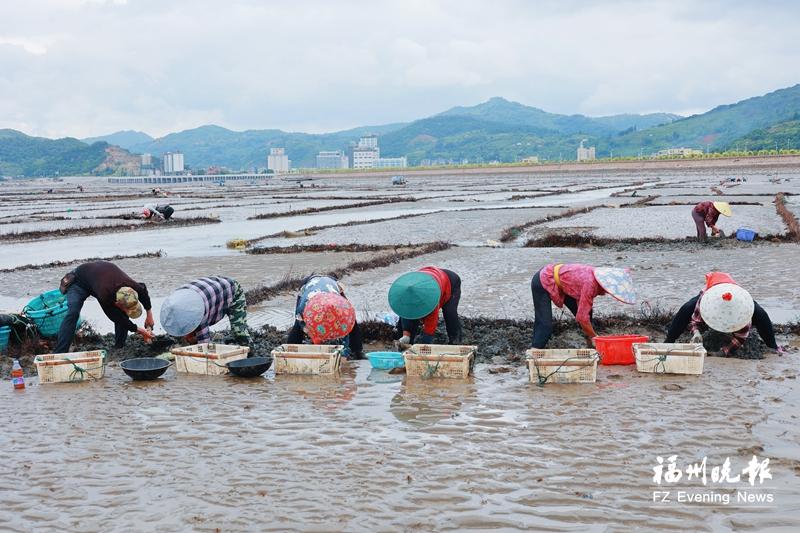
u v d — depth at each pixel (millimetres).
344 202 60406
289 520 6246
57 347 11711
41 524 6305
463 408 9195
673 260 21000
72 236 36000
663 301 15430
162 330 14250
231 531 6082
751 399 9125
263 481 7043
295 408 9375
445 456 7582
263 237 31891
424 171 188750
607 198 56094
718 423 8297
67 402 9875
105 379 11156
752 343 11430
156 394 10195
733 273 18438
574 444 7801
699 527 6023
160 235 35562
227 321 14930
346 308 11320
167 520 6297
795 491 6613
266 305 16562
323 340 11383
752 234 24031
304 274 20578
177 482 7062
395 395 9875
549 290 11484
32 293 19047
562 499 6547
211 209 54750
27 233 35812
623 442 7820
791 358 11117
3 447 8117
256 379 10953
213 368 11211
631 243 24969
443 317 13055
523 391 9867
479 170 174250
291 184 148375
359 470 7262
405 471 7215
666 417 8555
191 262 24125
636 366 10750
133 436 8398
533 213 40906
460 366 10555
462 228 33531
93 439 8320
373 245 26469
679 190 64250
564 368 10117
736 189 61156
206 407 9508
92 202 74438
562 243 25734
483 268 20734
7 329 12742
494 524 6133
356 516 6297
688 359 10305
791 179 80625
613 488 6742
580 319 11383
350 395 9938
